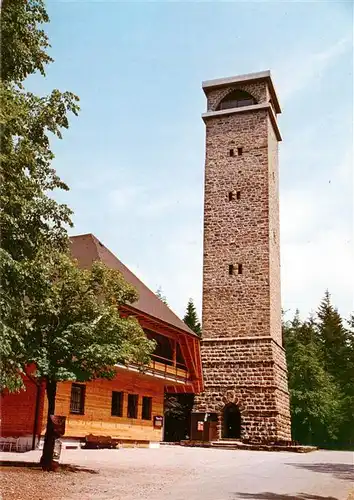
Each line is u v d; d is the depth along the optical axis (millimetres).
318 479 15695
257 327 34406
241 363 34031
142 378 27797
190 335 30031
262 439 32281
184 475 15664
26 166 11883
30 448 20031
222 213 37156
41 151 12688
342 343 64250
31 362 13586
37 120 12820
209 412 33844
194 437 33156
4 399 20906
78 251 27172
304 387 49938
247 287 35250
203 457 22922
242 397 33438
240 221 36562
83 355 13859
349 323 63719
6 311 11125
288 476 16375
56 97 13062
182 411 42062
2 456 17266
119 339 14773
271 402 32750
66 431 21781
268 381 33156
